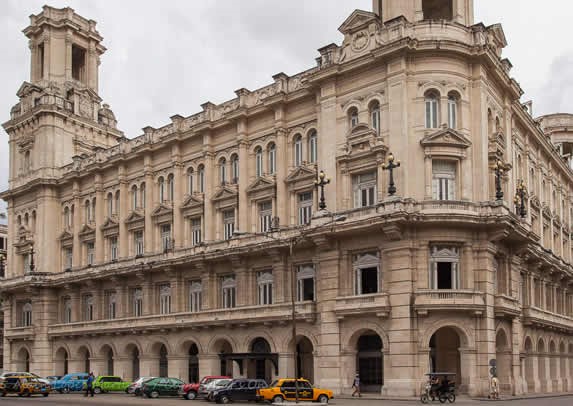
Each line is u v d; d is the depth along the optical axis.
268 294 59.09
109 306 74.50
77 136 86.19
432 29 51.22
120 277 71.38
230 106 64.88
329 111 54.97
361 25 53.59
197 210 66.19
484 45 50.88
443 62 50.81
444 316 47.44
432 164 50.19
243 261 60.16
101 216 77.00
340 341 51.03
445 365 52.62
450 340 52.88
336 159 53.81
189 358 65.25
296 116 59.25
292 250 50.94
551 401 45.66
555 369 67.12
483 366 47.31
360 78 53.59
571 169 84.44
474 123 51.12
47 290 80.69
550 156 73.94
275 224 58.25
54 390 63.62
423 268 48.19
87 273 74.44
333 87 54.97
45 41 87.19
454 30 51.50
